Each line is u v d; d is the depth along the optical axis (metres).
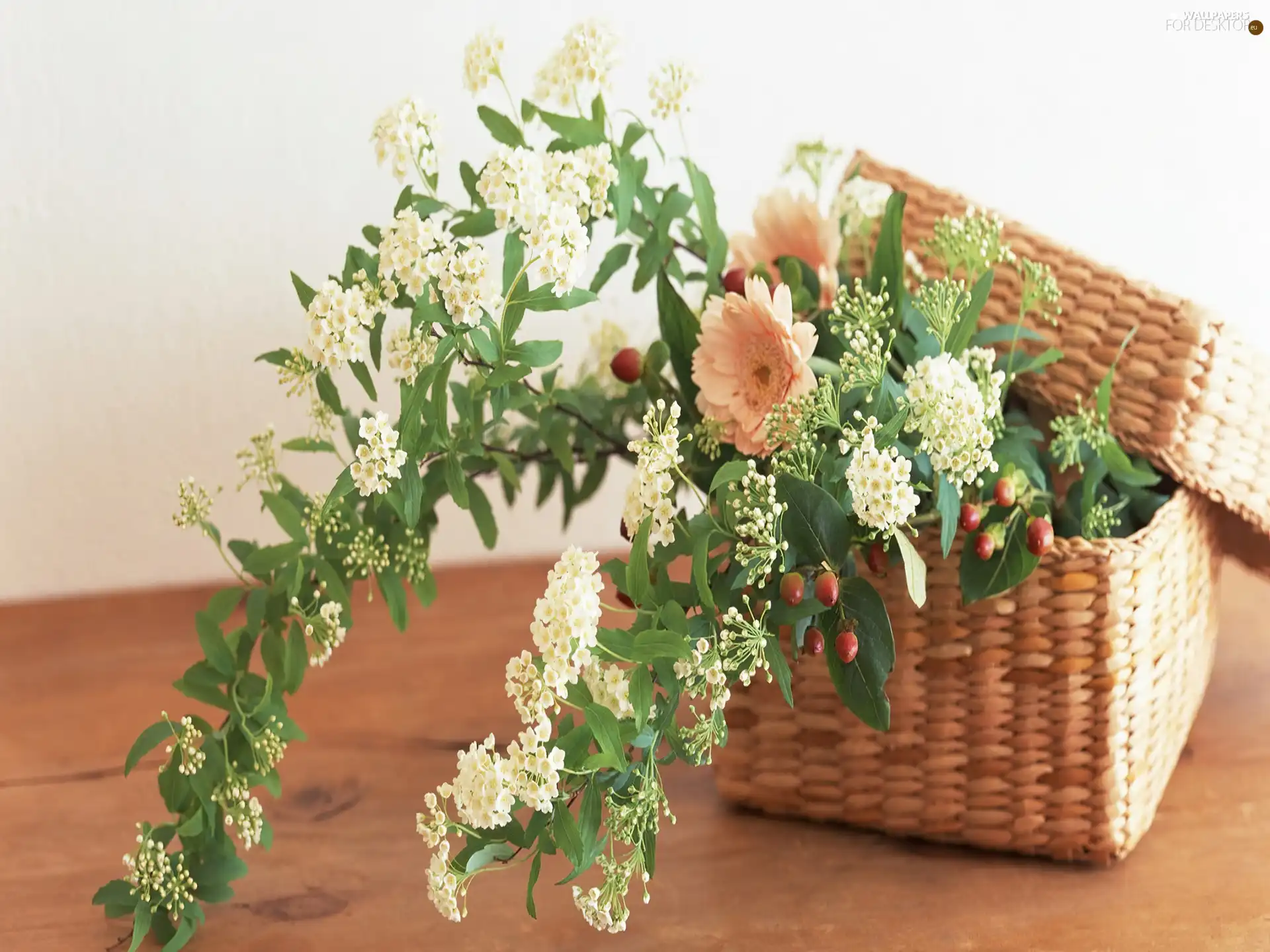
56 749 0.85
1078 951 0.63
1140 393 0.69
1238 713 0.85
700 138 1.03
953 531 0.59
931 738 0.68
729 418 0.64
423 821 0.57
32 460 1.02
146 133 0.96
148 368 1.01
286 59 0.96
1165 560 0.66
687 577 0.80
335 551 0.72
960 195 0.80
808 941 0.65
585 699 0.55
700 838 0.74
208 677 0.69
